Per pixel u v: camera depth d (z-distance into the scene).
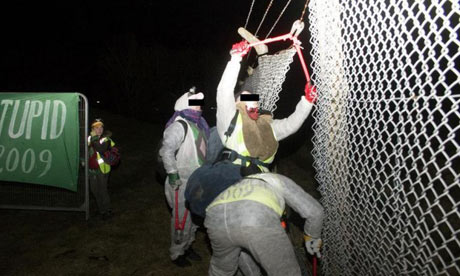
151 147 9.58
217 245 2.82
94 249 5.02
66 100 5.70
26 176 5.83
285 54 3.64
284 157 8.53
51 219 5.94
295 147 8.78
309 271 3.76
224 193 2.77
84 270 4.55
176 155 4.03
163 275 4.43
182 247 4.38
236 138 2.92
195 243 5.17
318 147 3.34
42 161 5.80
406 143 2.02
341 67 2.68
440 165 5.67
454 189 5.27
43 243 5.17
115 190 7.21
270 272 2.67
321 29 2.81
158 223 5.82
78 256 4.85
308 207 2.78
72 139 5.74
